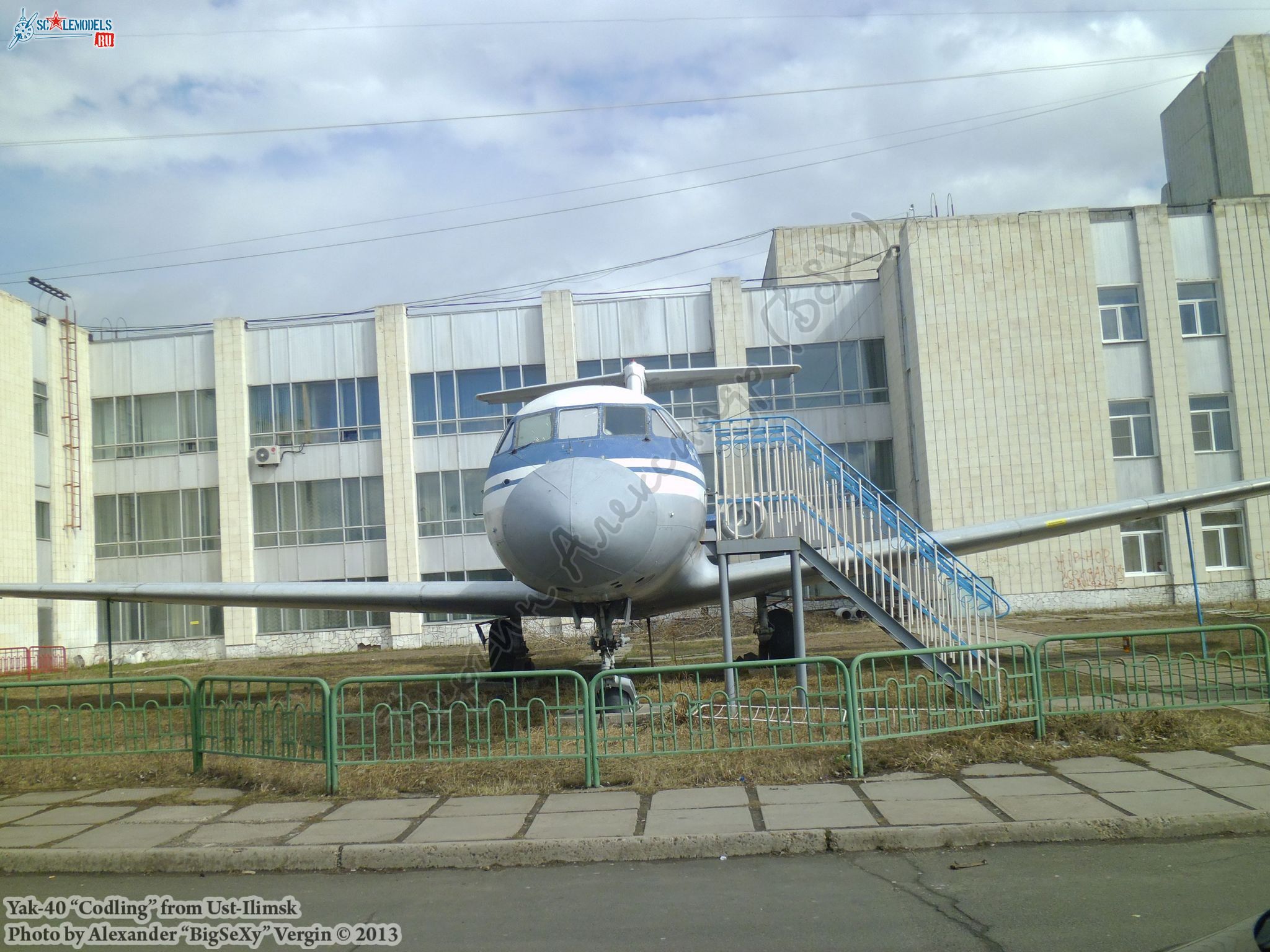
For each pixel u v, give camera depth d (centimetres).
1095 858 575
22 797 849
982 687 952
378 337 3128
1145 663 970
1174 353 2888
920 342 2812
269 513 3180
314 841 650
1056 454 2791
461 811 719
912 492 2909
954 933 460
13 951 494
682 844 613
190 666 2808
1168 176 3841
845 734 888
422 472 3109
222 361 3198
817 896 525
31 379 3031
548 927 493
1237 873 534
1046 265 2847
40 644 3003
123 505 3275
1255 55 3269
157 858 636
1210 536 2867
